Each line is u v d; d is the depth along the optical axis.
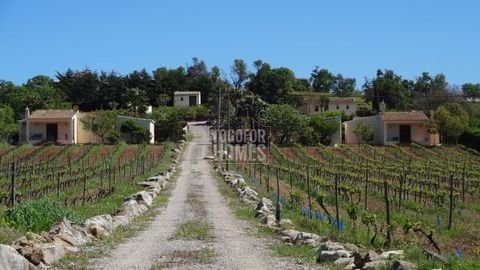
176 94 127.50
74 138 77.81
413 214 24.52
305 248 15.03
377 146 72.75
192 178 44.00
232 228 19.95
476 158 60.72
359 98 141.50
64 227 15.64
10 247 11.28
